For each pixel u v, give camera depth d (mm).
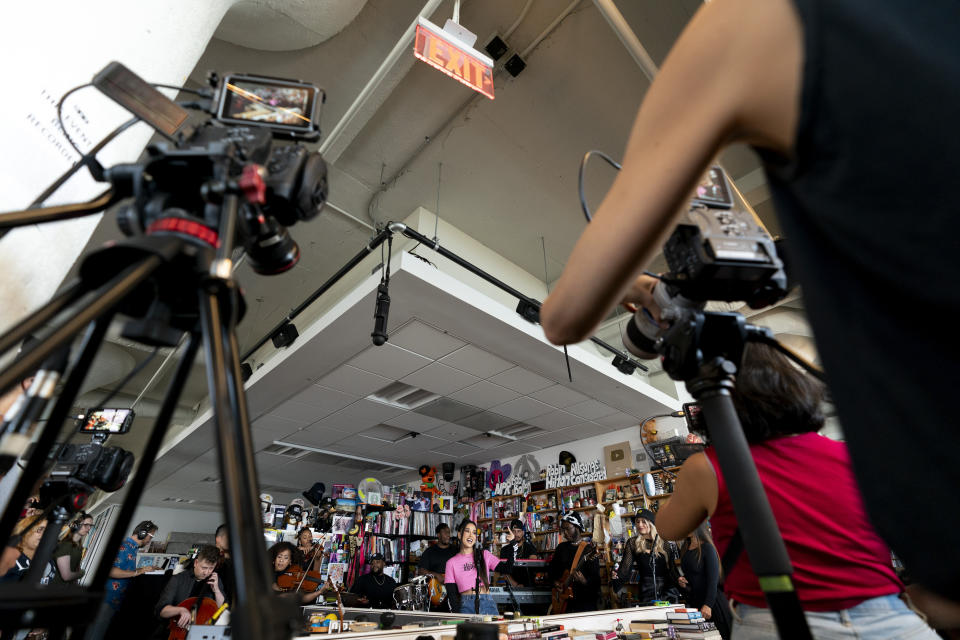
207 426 7156
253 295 6871
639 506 6805
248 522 249
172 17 1572
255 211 498
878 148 242
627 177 374
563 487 7754
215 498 12234
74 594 312
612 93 4445
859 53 254
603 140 4859
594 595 4797
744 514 380
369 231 5895
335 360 5418
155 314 420
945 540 231
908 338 248
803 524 749
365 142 4906
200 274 400
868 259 260
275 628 208
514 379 5898
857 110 251
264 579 230
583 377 5863
